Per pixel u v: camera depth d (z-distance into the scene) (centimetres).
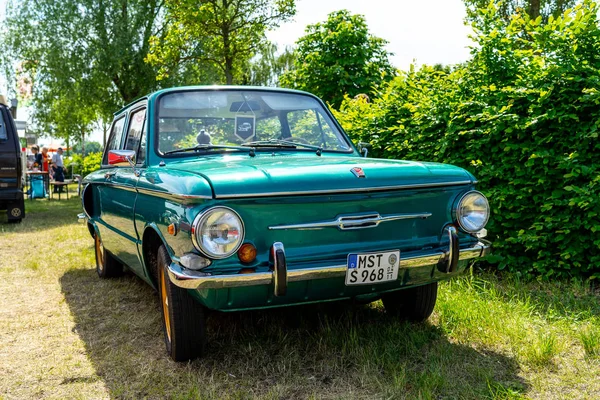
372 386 295
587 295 438
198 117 391
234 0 1620
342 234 294
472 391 283
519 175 495
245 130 395
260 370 319
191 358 331
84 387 308
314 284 287
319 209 288
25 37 2386
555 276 486
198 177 279
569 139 478
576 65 489
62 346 373
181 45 1748
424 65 666
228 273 271
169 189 290
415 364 322
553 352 331
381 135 636
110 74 2370
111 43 2345
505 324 373
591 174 459
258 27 1599
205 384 303
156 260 369
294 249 286
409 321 388
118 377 319
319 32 1200
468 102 535
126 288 524
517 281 472
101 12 2336
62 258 684
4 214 1267
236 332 373
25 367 338
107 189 466
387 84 739
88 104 2483
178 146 375
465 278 482
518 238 492
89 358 350
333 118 443
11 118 1040
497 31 559
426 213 315
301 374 312
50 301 487
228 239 265
